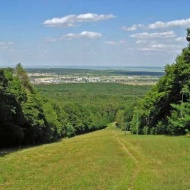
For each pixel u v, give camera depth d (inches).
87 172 903.1
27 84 3398.1
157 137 2028.8
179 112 2358.5
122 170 940.0
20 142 2746.1
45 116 3459.6
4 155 1427.2
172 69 2529.5
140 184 765.9
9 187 721.6
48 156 1237.7
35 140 3189.0
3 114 2373.3
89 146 1609.3
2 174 871.7
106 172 906.1
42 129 3245.6
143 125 3607.3
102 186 740.0
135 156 1222.9
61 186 731.4
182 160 1101.1
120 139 2059.5
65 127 5034.5
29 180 796.0
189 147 1357.0
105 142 1840.6
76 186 732.0
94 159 1149.7
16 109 2620.6
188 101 2347.4
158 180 811.4
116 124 7800.2
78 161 1106.1
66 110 5851.4
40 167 988.6
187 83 2353.6
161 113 2972.4
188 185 756.6
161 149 1363.2
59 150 1444.4
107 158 1169.4
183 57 2439.7
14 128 2576.3
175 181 796.6
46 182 771.4
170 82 2596.0
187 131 2194.9
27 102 2952.8
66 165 1023.0
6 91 2418.8
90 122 6574.8
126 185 751.1
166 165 1025.5
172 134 2432.3
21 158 1195.9
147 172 912.9
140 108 3659.0
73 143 1900.8
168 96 2706.7
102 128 7568.9
